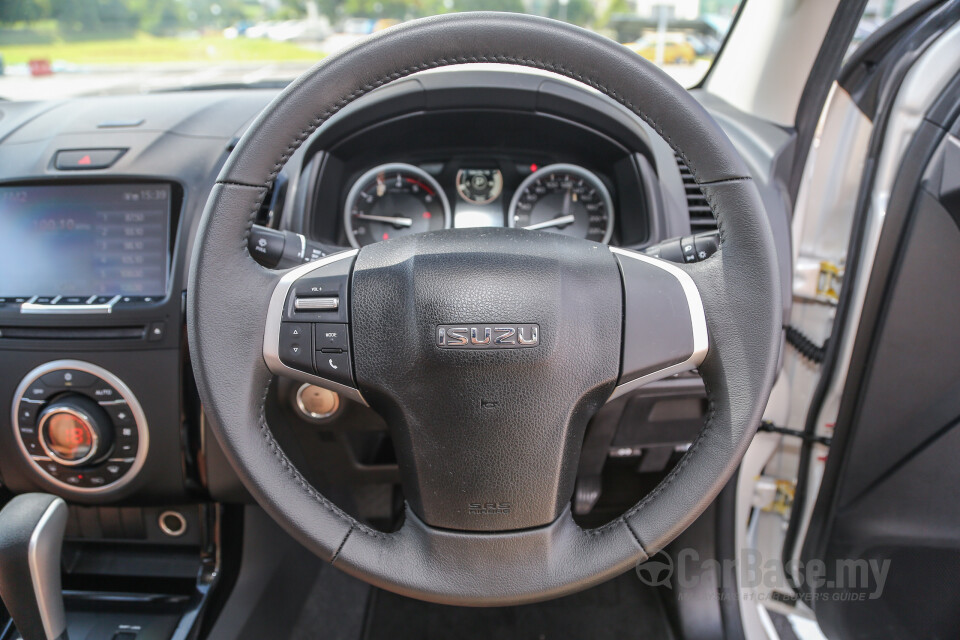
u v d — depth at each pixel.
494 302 0.61
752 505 1.24
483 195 1.28
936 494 0.94
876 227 0.93
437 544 0.64
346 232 1.19
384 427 0.97
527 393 0.62
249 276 0.64
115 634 1.05
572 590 0.64
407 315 0.62
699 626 1.25
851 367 0.99
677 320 0.65
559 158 1.25
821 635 1.23
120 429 0.94
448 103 1.15
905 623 1.03
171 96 1.21
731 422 0.62
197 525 1.11
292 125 0.60
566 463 0.65
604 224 1.21
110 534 1.13
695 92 1.33
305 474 1.06
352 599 1.42
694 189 1.10
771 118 1.14
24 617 0.76
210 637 1.08
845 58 1.05
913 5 0.91
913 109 0.88
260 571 1.22
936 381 0.91
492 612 1.38
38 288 0.96
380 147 1.23
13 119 1.14
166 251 0.95
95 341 0.92
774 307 0.61
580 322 0.63
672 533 0.62
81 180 0.97
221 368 0.62
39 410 0.93
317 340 0.64
